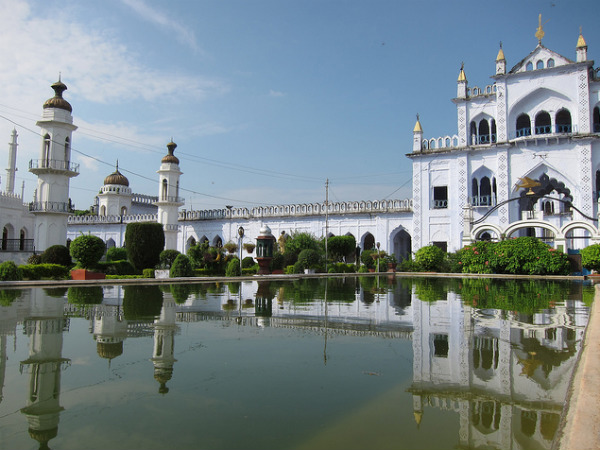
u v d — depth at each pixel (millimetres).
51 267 14531
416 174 26312
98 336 4438
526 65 23906
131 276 17406
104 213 38781
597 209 21703
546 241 22547
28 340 4203
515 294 9961
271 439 2020
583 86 22328
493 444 1995
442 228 25453
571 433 2008
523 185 21719
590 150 21953
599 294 9953
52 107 21797
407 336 4586
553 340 4406
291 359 3535
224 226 33156
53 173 21844
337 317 5984
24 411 2334
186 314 6195
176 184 30422
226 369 3207
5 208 25750
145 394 2623
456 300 8508
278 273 21672
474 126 25766
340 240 26344
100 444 1932
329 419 2281
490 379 3039
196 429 2119
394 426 2199
